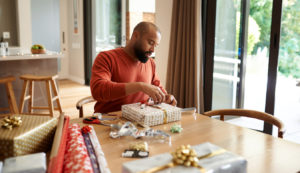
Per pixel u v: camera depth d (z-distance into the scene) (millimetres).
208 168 748
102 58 1781
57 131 1022
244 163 812
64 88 5887
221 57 3570
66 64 7023
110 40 5875
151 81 2098
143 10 6141
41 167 759
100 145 1154
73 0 6371
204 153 833
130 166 748
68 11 6715
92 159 971
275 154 1112
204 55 3516
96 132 1308
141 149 1089
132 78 1875
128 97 1832
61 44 6836
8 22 5879
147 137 1253
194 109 1695
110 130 1337
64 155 940
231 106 3789
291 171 976
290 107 4113
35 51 4020
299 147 1188
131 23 6027
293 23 3215
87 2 5934
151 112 1411
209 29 3416
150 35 1673
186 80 3490
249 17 3590
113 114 1589
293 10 3133
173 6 3496
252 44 3664
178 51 3498
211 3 3354
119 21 5711
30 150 980
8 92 3387
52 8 6578
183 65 3488
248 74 3834
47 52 4309
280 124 1574
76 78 6664
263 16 3490
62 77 7016
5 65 3811
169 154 828
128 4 5922
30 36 5695
